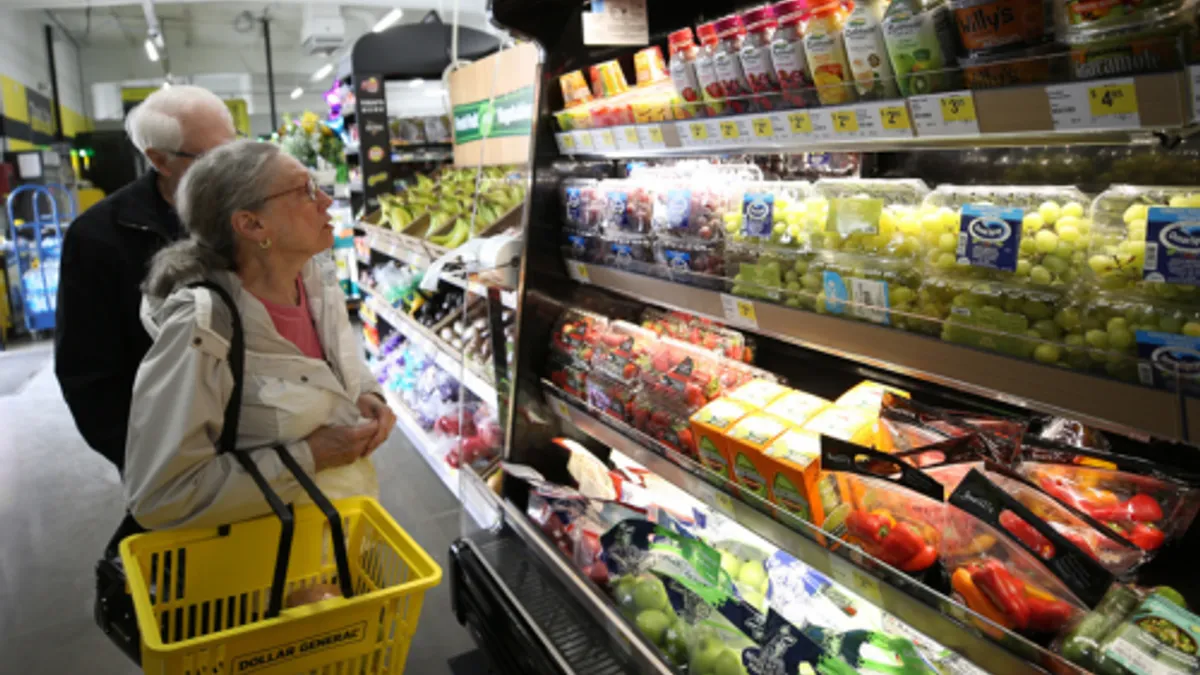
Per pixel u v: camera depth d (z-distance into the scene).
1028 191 1.09
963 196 1.17
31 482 4.28
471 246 2.50
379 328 5.78
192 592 1.67
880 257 1.26
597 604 1.81
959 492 1.14
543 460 2.36
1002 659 1.01
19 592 3.04
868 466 1.25
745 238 1.52
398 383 5.01
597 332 2.11
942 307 1.18
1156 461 1.33
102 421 1.97
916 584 1.12
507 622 1.97
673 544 1.69
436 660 2.45
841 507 1.31
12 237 8.88
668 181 1.79
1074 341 1.00
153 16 13.75
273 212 1.69
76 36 17.75
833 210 1.32
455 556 2.33
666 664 1.60
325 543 1.84
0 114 11.84
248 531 1.71
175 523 1.59
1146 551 1.12
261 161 1.69
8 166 9.89
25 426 5.39
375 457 4.29
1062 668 0.94
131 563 1.50
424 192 5.02
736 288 1.55
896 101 1.14
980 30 0.99
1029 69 0.96
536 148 2.12
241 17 17.25
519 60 3.56
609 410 1.95
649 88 1.84
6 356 8.01
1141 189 0.96
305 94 21.62
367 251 5.74
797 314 1.42
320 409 1.79
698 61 1.52
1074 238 1.01
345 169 6.50
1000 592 1.05
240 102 19.25
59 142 15.16
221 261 1.71
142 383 1.58
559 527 2.10
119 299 2.02
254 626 1.32
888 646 1.33
